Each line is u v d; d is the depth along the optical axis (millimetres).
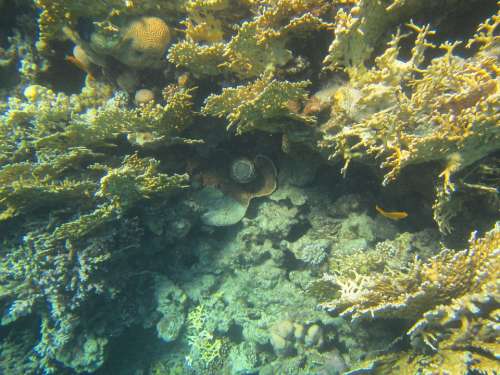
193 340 1242
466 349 666
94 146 939
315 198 1028
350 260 894
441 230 721
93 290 1019
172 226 1036
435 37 710
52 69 1058
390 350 772
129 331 1379
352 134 682
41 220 978
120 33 812
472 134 583
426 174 712
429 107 630
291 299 1099
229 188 1111
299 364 1054
